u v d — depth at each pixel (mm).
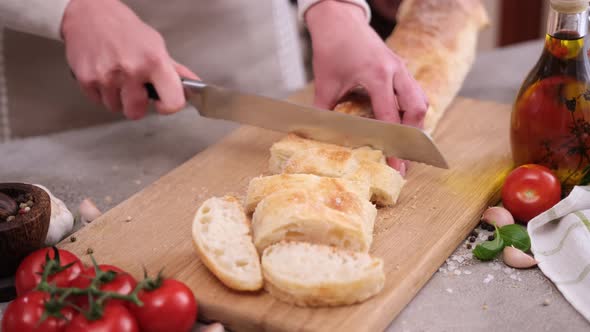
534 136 784
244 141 901
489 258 737
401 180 789
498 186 815
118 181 878
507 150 871
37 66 1013
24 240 698
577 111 763
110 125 986
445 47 957
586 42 758
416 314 693
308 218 693
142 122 987
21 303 646
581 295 692
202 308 688
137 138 956
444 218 768
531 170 771
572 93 761
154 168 898
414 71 922
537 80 776
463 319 687
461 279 725
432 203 789
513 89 1033
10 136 1039
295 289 668
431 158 803
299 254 686
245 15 1072
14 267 715
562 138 774
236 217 734
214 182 836
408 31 974
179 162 908
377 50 828
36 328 636
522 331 673
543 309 691
